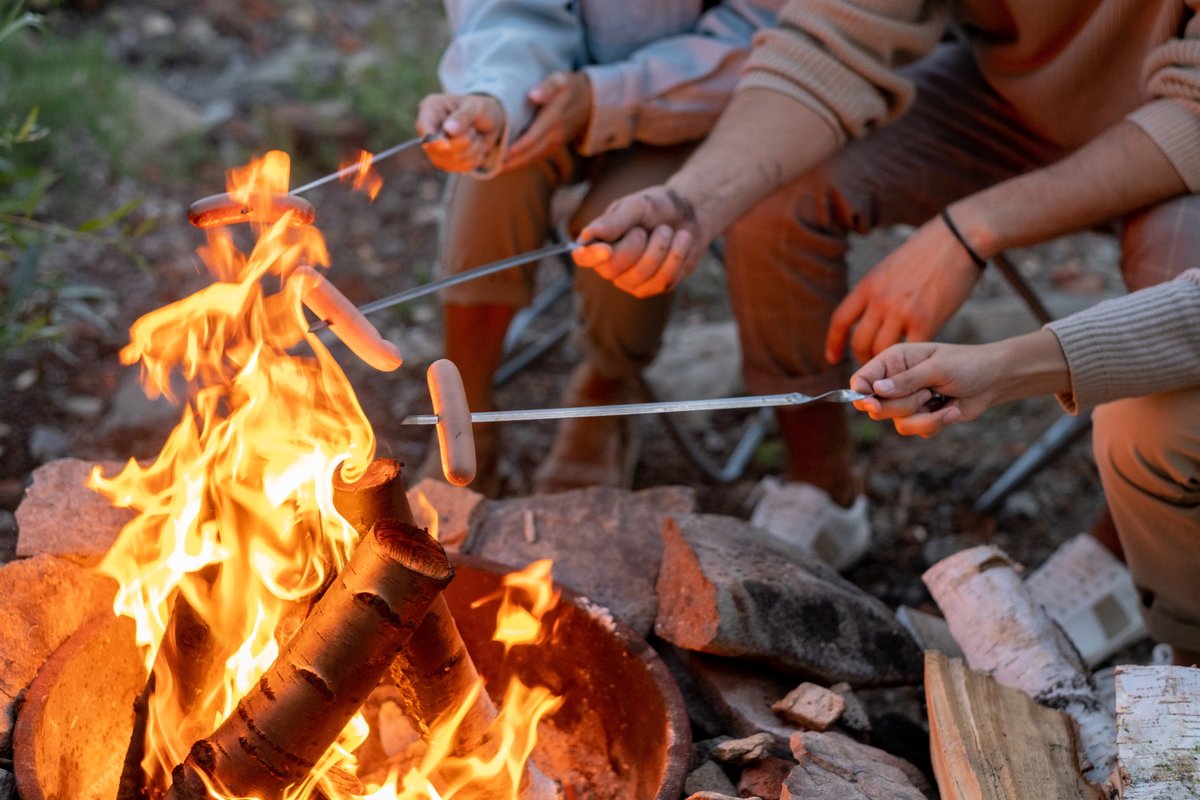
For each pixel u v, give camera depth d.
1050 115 1.74
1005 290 2.97
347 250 3.07
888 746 1.51
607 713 1.46
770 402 1.25
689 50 1.87
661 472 2.45
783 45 1.66
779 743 1.42
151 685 1.28
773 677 1.55
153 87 3.44
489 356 2.04
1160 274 1.52
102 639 1.36
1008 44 1.75
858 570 2.21
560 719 1.53
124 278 2.83
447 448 1.05
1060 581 1.93
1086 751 1.42
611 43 1.94
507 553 1.71
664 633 1.56
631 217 1.52
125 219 3.03
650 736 1.37
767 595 1.53
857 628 1.59
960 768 1.28
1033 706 1.42
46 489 1.61
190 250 2.96
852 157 1.81
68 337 2.63
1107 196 1.52
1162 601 1.57
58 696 1.27
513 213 1.92
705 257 3.12
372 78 3.61
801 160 1.66
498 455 2.16
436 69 3.71
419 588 1.09
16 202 2.24
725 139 1.65
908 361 1.28
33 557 1.46
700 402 1.23
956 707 1.36
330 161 3.37
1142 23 1.59
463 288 1.96
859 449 2.51
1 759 1.24
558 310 2.96
